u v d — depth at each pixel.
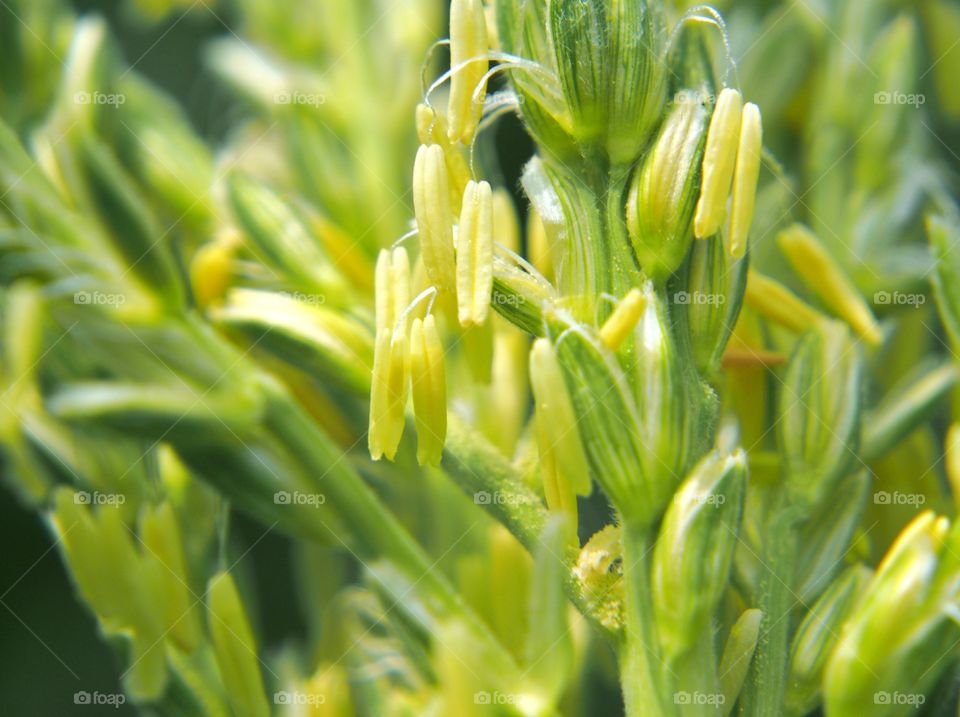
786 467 0.11
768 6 0.14
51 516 0.11
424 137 0.11
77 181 0.12
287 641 0.14
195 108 0.17
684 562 0.10
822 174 0.14
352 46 0.14
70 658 0.16
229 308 0.12
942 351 0.14
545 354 0.10
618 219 0.10
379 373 0.11
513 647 0.11
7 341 0.12
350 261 0.13
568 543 0.10
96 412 0.12
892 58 0.14
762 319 0.12
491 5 0.11
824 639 0.11
